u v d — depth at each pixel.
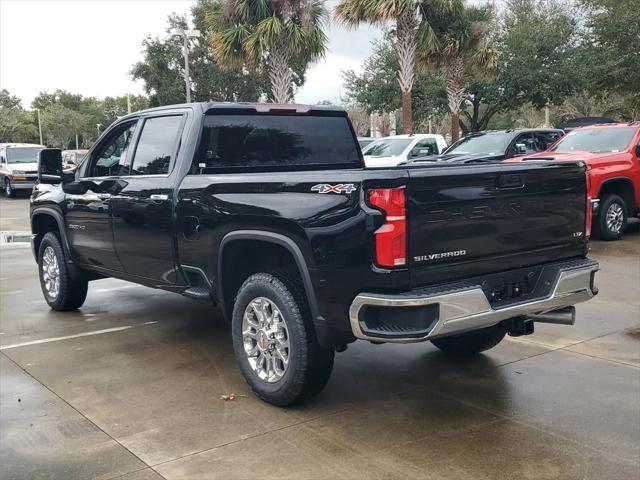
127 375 5.04
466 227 3.87
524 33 25.28
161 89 35.03
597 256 9.78
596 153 11.26
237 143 5.32
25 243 12.70
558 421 4.13
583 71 24.48
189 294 5.06
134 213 5.44
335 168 5.93
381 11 18.33
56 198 6.64
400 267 3.63
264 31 18.61
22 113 73.88
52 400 4.54
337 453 3.71
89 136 89.06
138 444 3.85
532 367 5.15
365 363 5.30
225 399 4.53
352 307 3.74
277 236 4.13
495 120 52.00
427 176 3.69
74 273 6.70
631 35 24.31
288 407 4.36
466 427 4.05
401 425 4.09
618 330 6.12
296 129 5.70
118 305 7.35
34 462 3.64
